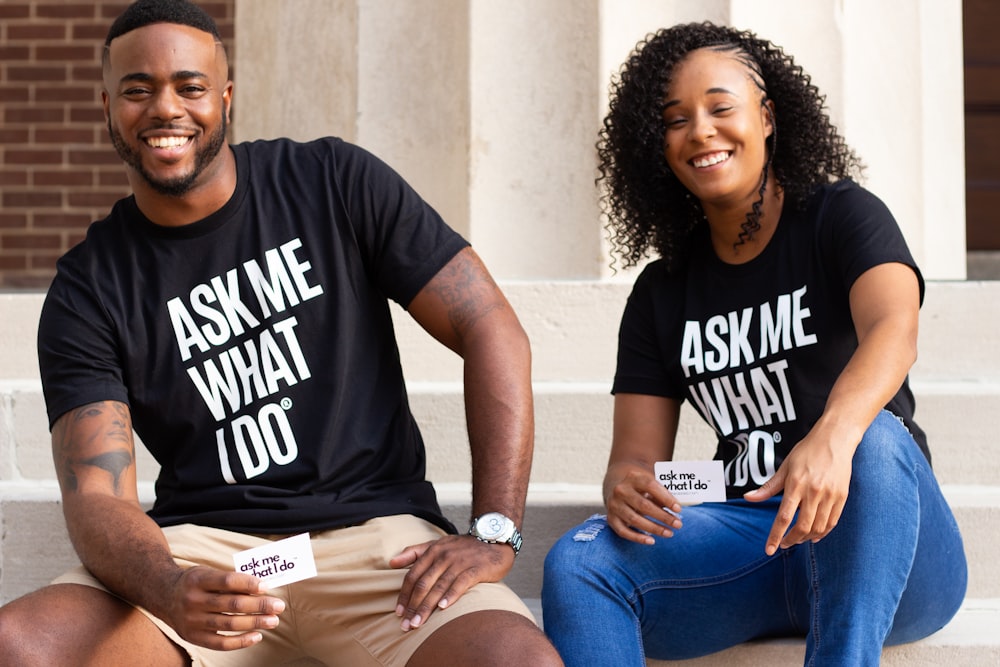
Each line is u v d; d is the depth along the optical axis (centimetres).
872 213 205
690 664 207
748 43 219
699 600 199
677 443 270
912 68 379
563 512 246
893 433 184
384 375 208
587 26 341
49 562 247
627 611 194
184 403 200
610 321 299
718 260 219
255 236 204
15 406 276
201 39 199
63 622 174
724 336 212
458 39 357
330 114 378
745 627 202
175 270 202
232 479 198
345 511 197
